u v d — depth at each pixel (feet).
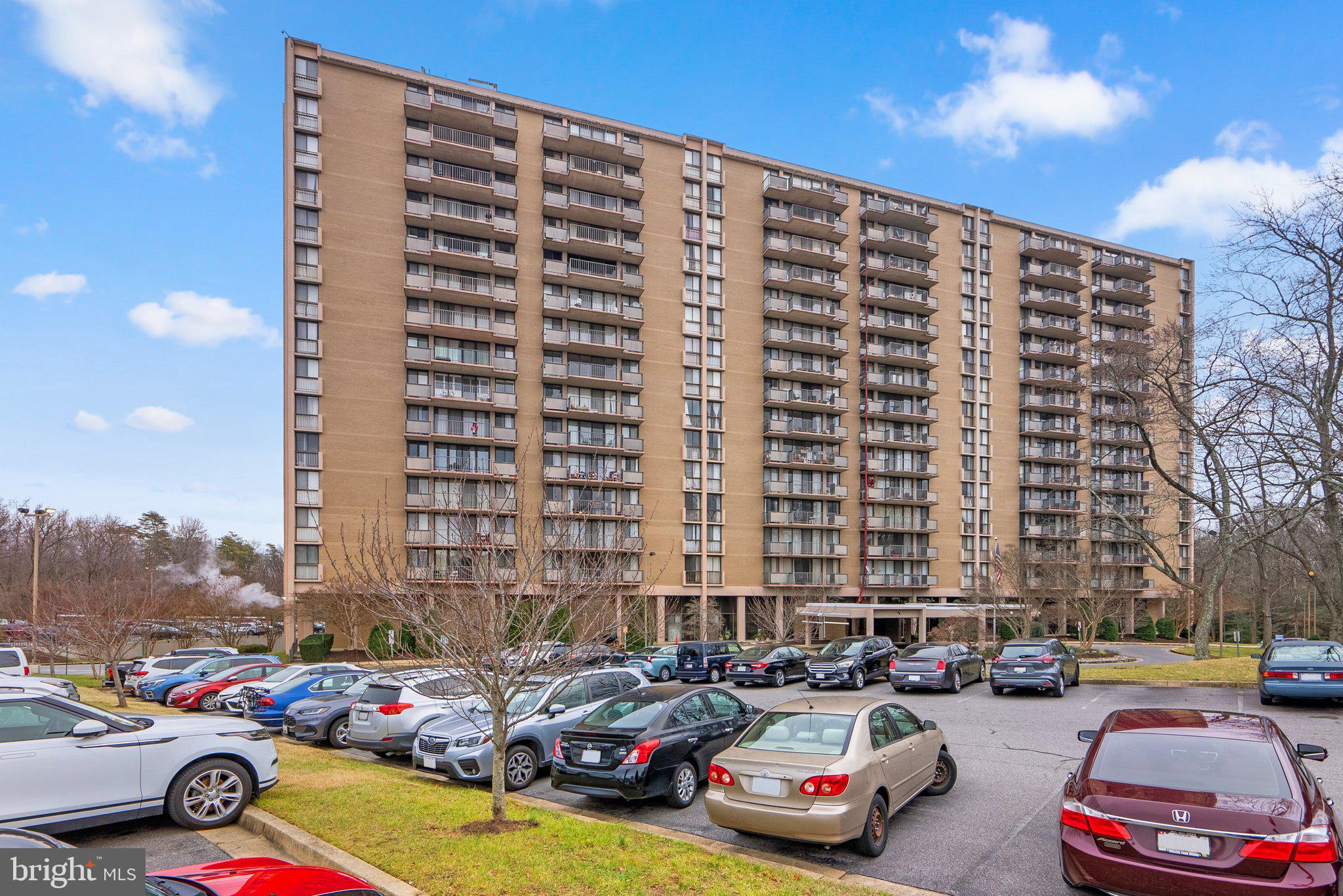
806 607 151.23
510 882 19.77
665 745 29.32
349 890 13.98
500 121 149.07
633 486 155.12
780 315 173.68
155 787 24.73
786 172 179.73
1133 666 77.36
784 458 169.68
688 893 19.12
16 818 22.00
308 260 133.69
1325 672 49.60
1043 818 27.17
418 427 138.10
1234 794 17.28
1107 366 102.32
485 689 25.58
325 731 46.26
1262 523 78.38
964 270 197.77
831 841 21.75
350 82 139.54
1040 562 150.00
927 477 185.47
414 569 29.27
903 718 28.43
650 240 163.22
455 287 142.41
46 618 96.37
